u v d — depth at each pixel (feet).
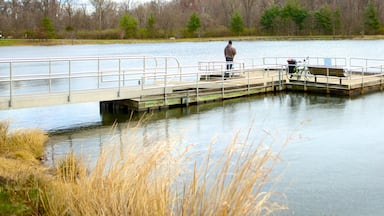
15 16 264.93
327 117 51.78
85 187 16.21
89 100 51.93
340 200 27.68
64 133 44.47
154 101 57.26
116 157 19.76
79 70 115.03
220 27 290.97
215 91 64.34
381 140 41.29
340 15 264.52
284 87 73.31
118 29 274.16
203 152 35.55
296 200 27.48
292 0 282.36
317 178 31.22
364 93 69.51
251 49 189.67
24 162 30.94
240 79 70.33
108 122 49.85
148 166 15.67
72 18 275.39
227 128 46.44
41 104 48.29
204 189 14.38
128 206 14.82
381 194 28.68
